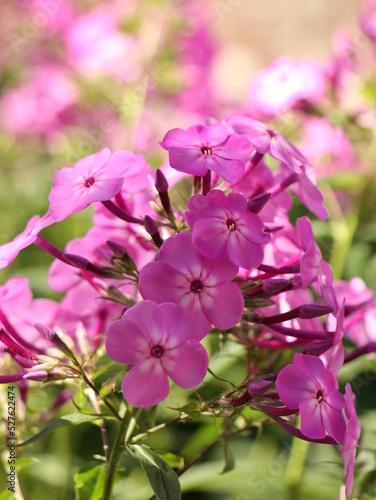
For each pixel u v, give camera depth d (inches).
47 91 32.1
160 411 17.3
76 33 31.0
